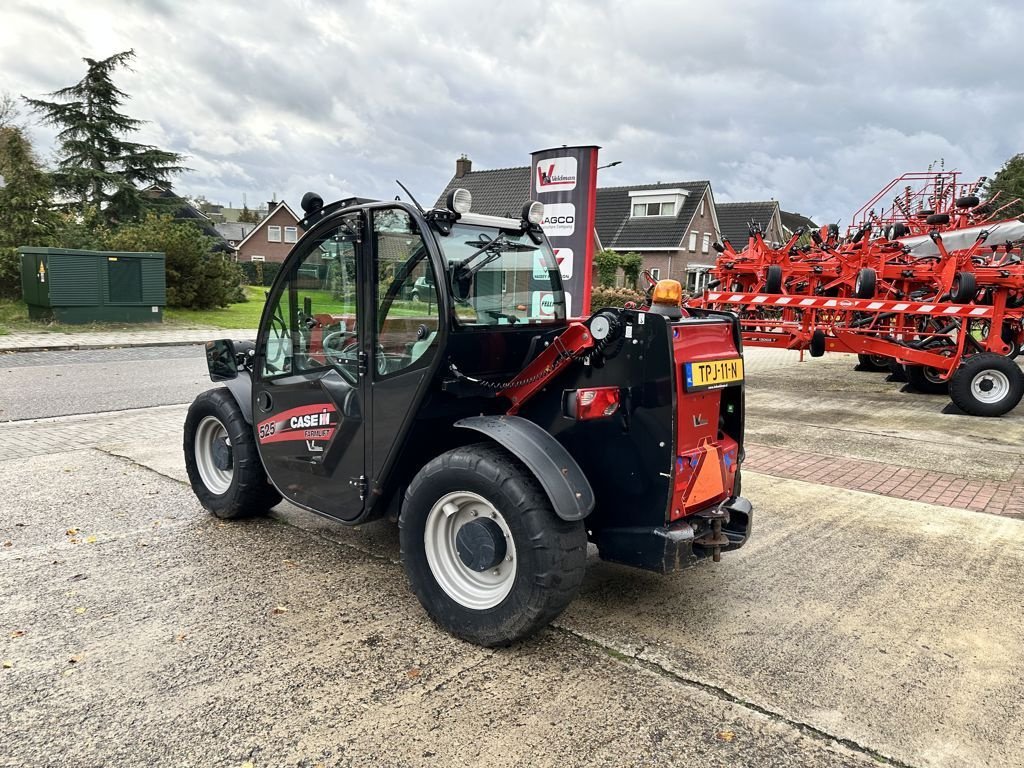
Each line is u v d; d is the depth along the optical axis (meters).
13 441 6.85
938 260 10.05
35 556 4.08
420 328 3.18
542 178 7.93
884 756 2.46
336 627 3.29
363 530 4.58
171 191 37.28
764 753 2.46
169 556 4.11
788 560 4.21
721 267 11.88
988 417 8.86
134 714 2.61
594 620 3.41
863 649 3.19
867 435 7.75
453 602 3.20
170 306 23.00
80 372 11.48
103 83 34.62
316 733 2.52
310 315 3.74
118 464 6.05
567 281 7.95
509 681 2.87
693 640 3.23
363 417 3.46
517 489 2.91
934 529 4.79
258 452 4.27
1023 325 9.88
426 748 2.45
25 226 21.72
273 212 54.88
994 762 2.44
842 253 11.12
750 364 14.38
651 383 3.01
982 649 3.21
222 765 2.35
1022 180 34.34
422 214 3.14
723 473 3.42
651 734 2.55
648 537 3.08
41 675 2.86
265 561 4.05
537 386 3.27
